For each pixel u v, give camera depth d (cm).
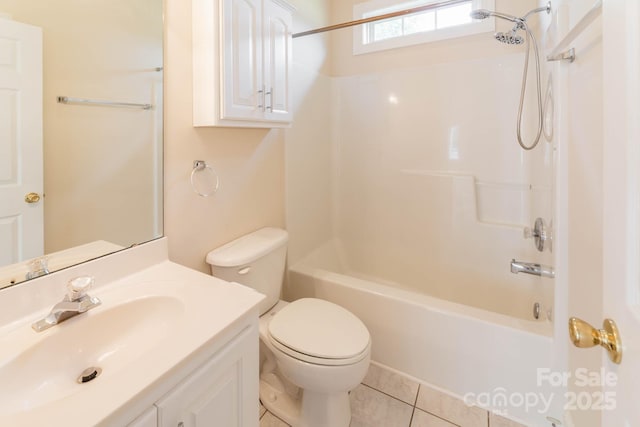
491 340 148
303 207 227
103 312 93
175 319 96
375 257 256
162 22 122
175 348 77
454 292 226
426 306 162
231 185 162
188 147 137
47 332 83
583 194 109
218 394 87
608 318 53
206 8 126
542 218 171
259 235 171
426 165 233
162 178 128
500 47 205
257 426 103
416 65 232
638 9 45
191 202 141
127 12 111
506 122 207
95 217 107
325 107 250
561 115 128
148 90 120
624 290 48
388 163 246
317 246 246
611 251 53
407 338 169
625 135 48
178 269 120
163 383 71
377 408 154
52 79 95
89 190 105
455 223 224
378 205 253
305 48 222
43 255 95
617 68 51
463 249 222
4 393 73
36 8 90
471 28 211
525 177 204
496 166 212
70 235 101
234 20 130
